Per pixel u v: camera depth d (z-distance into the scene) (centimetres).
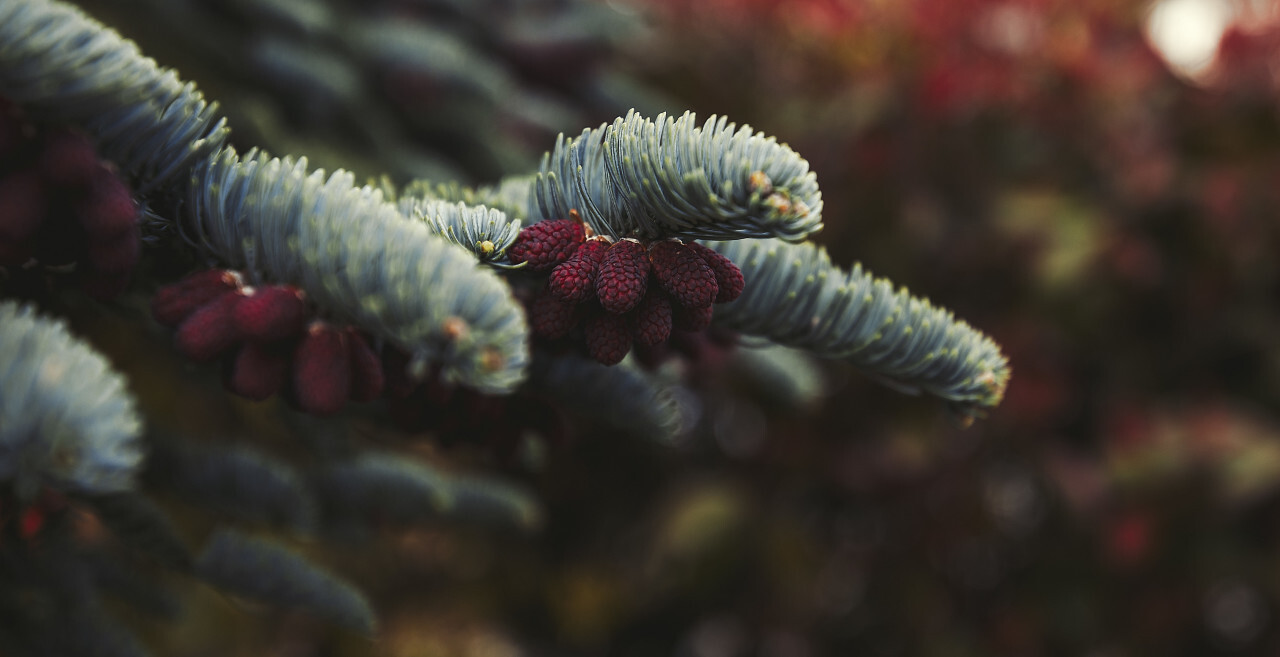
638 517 146
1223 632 126
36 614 43
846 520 138
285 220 32
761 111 137
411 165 66
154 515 41
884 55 131
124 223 32
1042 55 128
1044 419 120
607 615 137
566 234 34
